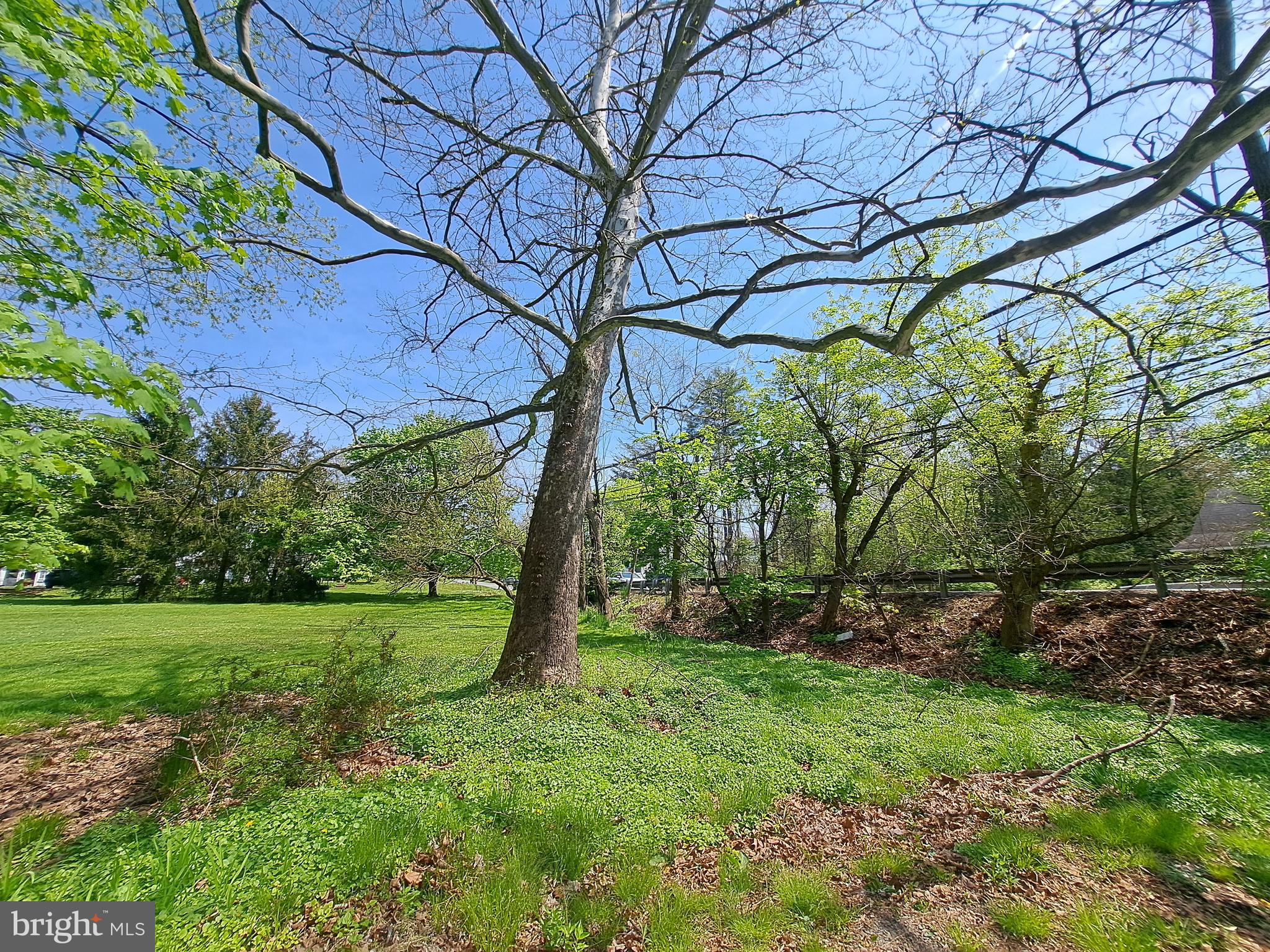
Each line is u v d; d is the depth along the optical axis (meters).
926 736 5.05
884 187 4.38
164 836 3.13
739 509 15.06
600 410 6.94
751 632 12.76
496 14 4.45
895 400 9.39
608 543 18.86
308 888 2.73
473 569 11.29
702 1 4.17
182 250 3.44
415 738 4.71
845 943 2.49
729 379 13.77
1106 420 7.51
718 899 2.77
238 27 4.57
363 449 7.83
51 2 2.44
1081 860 3.10
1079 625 8.44
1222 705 5.63
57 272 2.83
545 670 6.11
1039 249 2.97
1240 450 6.69
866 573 10.48
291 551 25.33
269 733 4.77
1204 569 7.33
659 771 4.13
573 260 7.21
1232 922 2.52
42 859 3.03
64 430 2.67
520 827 3.28
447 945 2.44
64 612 17.61
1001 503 8.48
